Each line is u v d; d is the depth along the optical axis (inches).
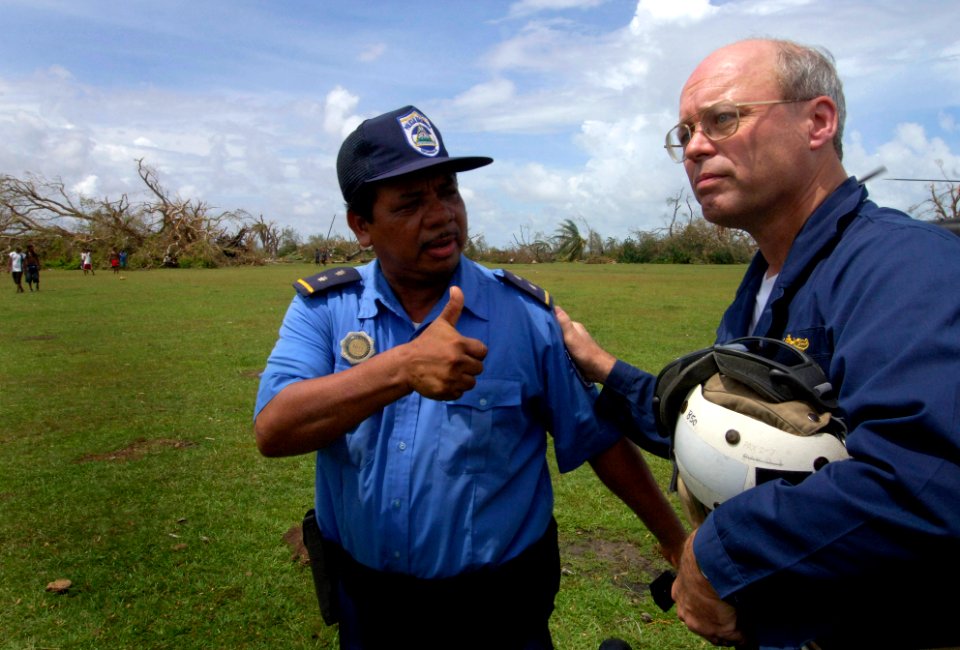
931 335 48.1
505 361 75.0
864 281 54.4
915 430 47.1
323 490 80.4
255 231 2474.2
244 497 198.4
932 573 50.8
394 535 74.1
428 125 73.8
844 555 49.3
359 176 72.4
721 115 64.6
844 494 48.9
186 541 170.6
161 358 420.2
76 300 853.2
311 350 76.5
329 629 134.8
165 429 267.4
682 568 58.9
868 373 50.6
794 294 63.3
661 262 2464.3
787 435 54.7
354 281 79.7
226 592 147.5
